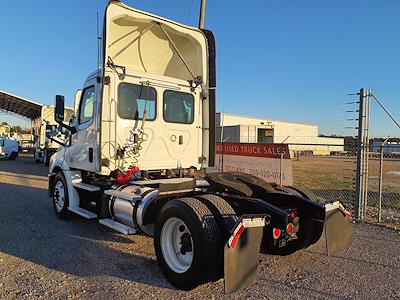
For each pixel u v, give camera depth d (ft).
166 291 12.76
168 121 21.18
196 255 12.23
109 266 15.16
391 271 15.08
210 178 16.35
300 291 12.94
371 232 21.79
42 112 80.43
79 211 21.02
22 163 82.89
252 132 142.41
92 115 20.31
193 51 23.04
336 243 15.21
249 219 12.04
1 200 31.09
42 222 22.91
